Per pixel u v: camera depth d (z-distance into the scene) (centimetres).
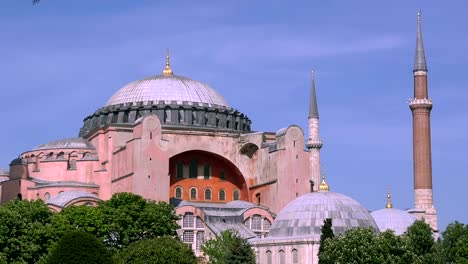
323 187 15888
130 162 16875
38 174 17888
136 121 17212
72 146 18125
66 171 17812
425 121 19275
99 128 17925
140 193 16662
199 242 16612
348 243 12675
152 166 16788
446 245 15762
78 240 11525
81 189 17475
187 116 18212
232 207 17250
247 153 18300
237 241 13512
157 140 16912
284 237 14762
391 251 12662
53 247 12469
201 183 18100
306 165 17650
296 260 14438
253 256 13438
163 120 18125
